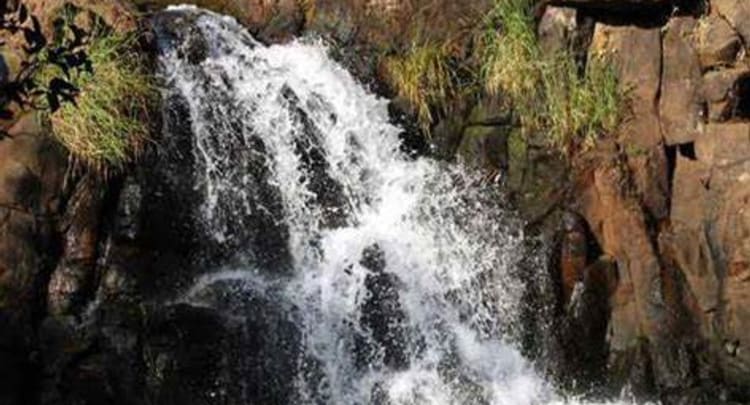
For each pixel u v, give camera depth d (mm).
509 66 11469
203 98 10898
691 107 11062
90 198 9945
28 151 9891
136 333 9719
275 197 10891
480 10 11961
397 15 12148
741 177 10508
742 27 11234
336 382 10336
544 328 10742
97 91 10164
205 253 10414
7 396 9320
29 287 9625
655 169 11016
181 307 9906
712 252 10469
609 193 10922
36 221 9766
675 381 10367
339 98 11578
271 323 10281
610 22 11906
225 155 10820
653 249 10727
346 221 11070
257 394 9984
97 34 10539
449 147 11516
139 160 10227
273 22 12352
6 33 10266
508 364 10703
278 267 10703
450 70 11711
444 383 10602
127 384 9594
